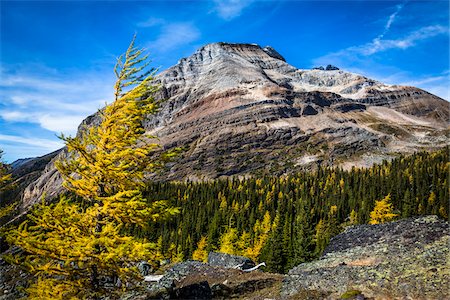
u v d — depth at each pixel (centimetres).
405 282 1644
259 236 7081
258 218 9362
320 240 5919
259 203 10919
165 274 2839
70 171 1315
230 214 9306
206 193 11975
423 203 8669
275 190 12100
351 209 9362
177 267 2986
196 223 8831
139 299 1917
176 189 12556
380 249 2330
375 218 5653
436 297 1470
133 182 1351
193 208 10212
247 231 8456
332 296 1766
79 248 1152
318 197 10744
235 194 11988
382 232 2703
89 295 1280
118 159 1353
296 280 2153
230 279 2522
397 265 1855
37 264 1257
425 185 9812
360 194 9975
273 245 5244
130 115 1367
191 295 1936
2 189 3020
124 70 1403
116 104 1372
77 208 1328
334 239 3047
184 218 9112
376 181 10931
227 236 6362
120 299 2016
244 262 3222
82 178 1368
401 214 8131
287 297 1920
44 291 1245
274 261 5094
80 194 1375
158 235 8238
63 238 1250
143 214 1277
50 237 1234
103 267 1230
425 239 2231
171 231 8581
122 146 1348
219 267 2891
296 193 11438
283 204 9956
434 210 8188
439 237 2194
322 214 9325
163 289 1903
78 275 1324
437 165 11188
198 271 2855
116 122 1363
